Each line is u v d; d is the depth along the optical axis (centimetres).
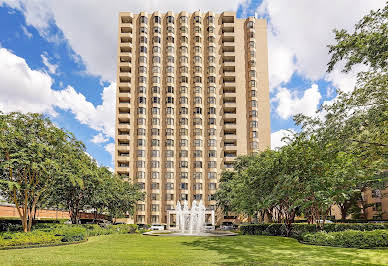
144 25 8712
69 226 2817
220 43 8756
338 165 2088
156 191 7838
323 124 1744
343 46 1525
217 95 8500
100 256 1589
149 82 8481
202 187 7956
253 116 8219
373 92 1565
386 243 1747
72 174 2648
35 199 2523
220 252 1747
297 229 2702
